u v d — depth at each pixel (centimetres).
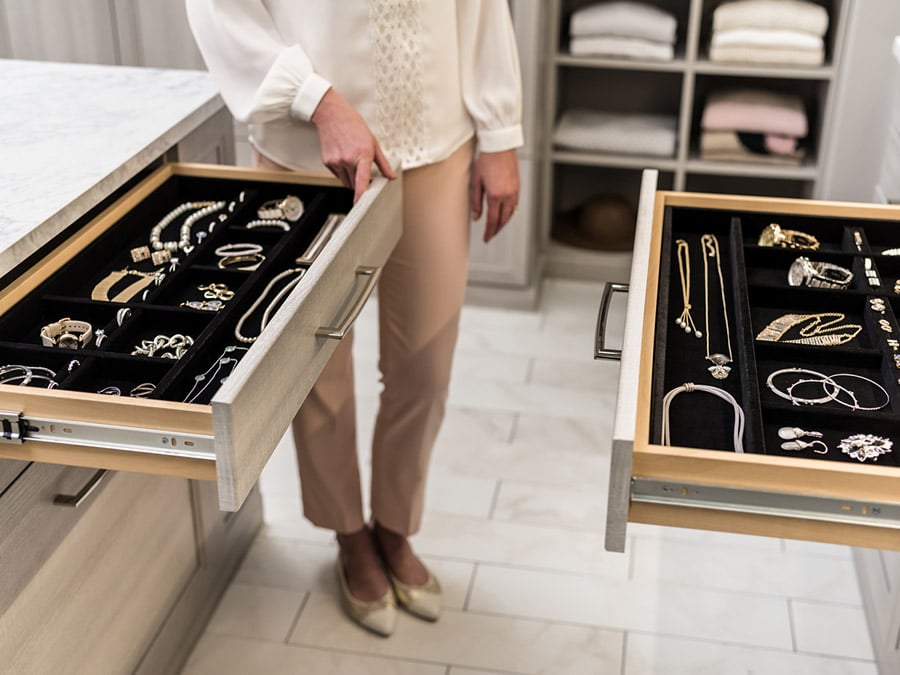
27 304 146
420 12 179
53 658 159
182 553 204
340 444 207
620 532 114
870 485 111
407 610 218
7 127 179
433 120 187
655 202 178
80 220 171
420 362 205
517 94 195
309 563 233
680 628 215
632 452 110
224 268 161
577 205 393
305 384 135
